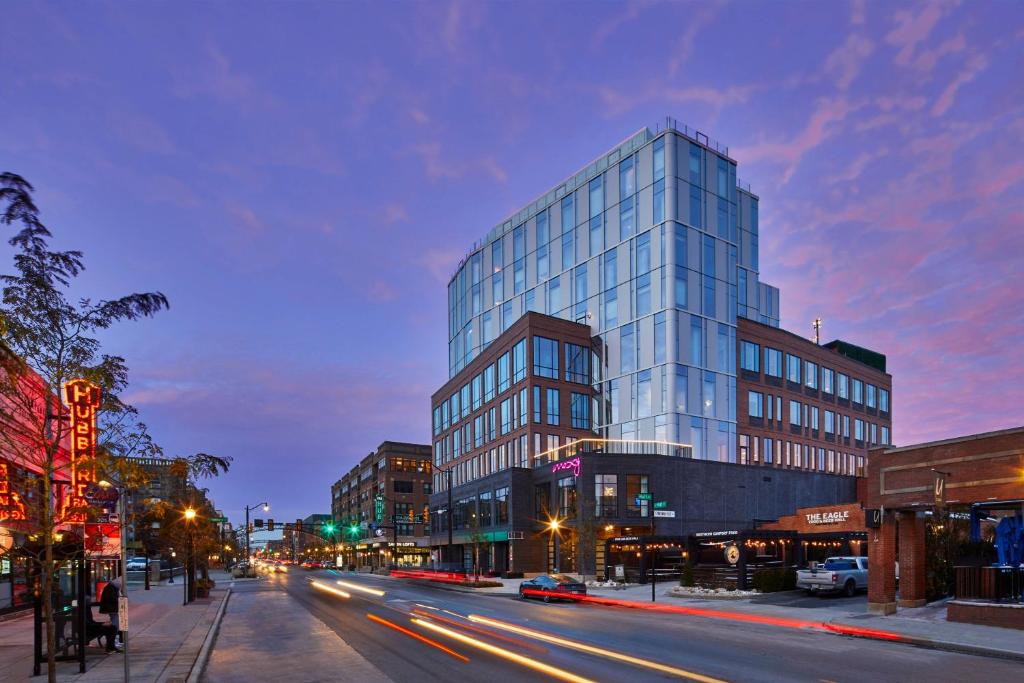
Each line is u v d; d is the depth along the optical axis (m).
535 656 15.93
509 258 80.75
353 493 143.88
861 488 68.50
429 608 29.89
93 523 15.02
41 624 14.00
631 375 62.66
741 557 33.34
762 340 69.12
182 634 21.23
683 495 55.09
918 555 24.50
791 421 71.25
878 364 91.94
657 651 16.48
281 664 15.67
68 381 11.90
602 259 67.56
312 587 51.66
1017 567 21.41
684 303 60.88
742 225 80.12
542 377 62.88
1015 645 16.20
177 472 13.11
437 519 85.94
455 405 83.44
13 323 10.33
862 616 22.70
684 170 63.09
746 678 13.04
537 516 59.09
